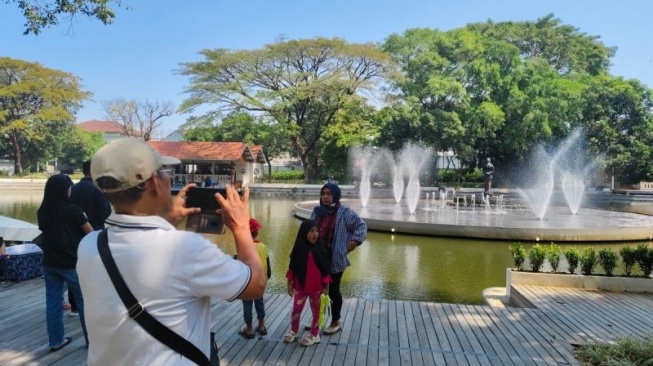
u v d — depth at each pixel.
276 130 38.47
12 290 6.13
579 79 40.94
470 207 21.70
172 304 1.35
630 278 6.85
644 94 38.81
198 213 1.70
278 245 11.93
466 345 4.49
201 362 1.41
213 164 38.94
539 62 38.31
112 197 1.44
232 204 1.62
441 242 12.80
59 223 3.97
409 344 4.48
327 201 4.67
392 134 37.09
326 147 40.50
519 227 13.08
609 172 38.47
